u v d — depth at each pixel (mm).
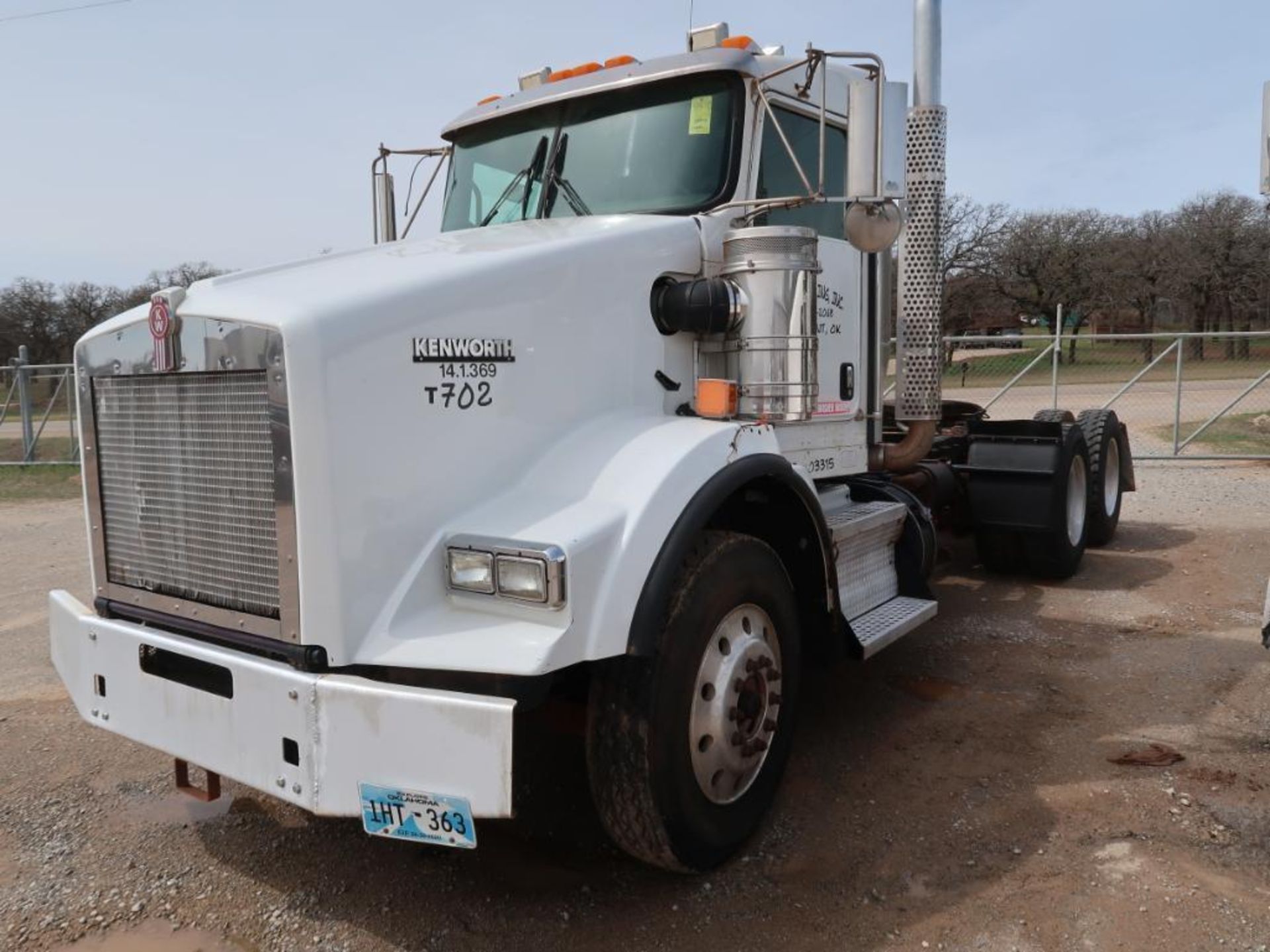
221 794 3768
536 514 2748
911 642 5352
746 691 3096
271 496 2582
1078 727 4141
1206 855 3090
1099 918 2789
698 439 3033
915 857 3164
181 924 2938
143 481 2961
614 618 2627
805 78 4234
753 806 3209
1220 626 5473
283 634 2582
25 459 16031
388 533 2635
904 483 5844
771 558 3277
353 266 3020
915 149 4793
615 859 3230
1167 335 12992
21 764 4090
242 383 2607
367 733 2420
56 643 3229
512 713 2307
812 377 3590
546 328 3084
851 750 3996
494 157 4555
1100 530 7426
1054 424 6426
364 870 3203
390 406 2637
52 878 3197
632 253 3410
